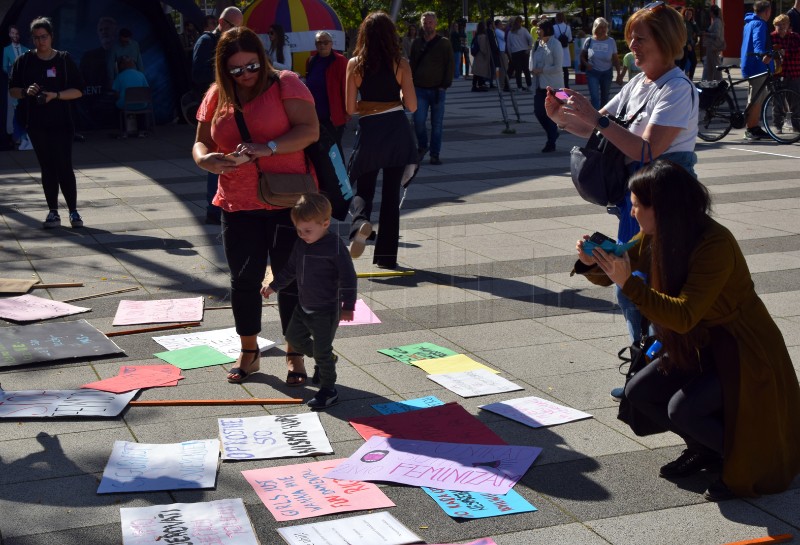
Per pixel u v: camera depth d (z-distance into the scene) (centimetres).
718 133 1549
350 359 550
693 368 377
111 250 819
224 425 449
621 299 466
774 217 899
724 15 3022
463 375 518
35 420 458
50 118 882
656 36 445
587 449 425
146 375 518
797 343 553
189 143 1602
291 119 483
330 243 467
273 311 646
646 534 350
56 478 396
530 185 1097
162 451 421
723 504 372
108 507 370
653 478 396
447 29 4075
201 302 661
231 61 470
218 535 345
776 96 1440
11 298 668
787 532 350
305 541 341
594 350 560
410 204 990
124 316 628
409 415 462
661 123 438
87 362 545
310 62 959
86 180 1212
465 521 359
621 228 465
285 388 504
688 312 355
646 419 409
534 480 394
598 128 441
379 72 720
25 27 1587
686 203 363
